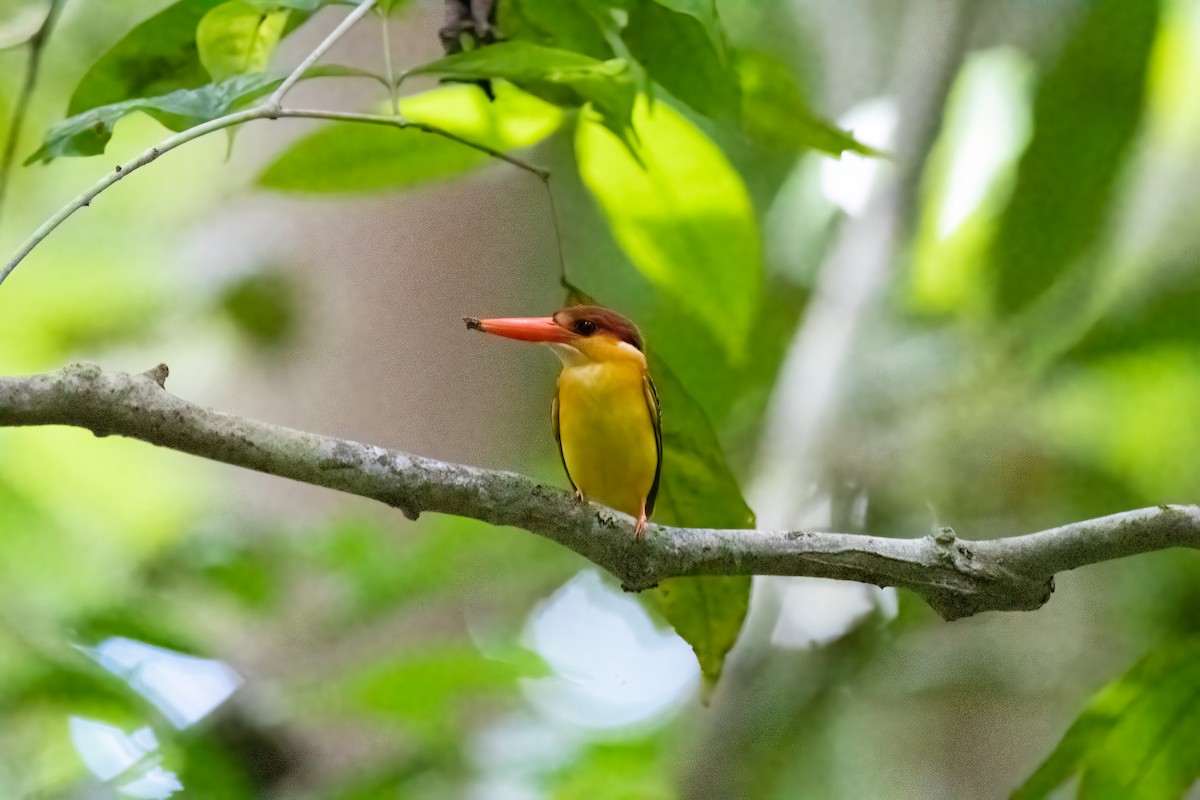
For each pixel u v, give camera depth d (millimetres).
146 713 8086
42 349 14289
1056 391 12117
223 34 5961
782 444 11328
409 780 8914
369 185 7301
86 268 14398
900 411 12258
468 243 10172
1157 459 11844
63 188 14602
